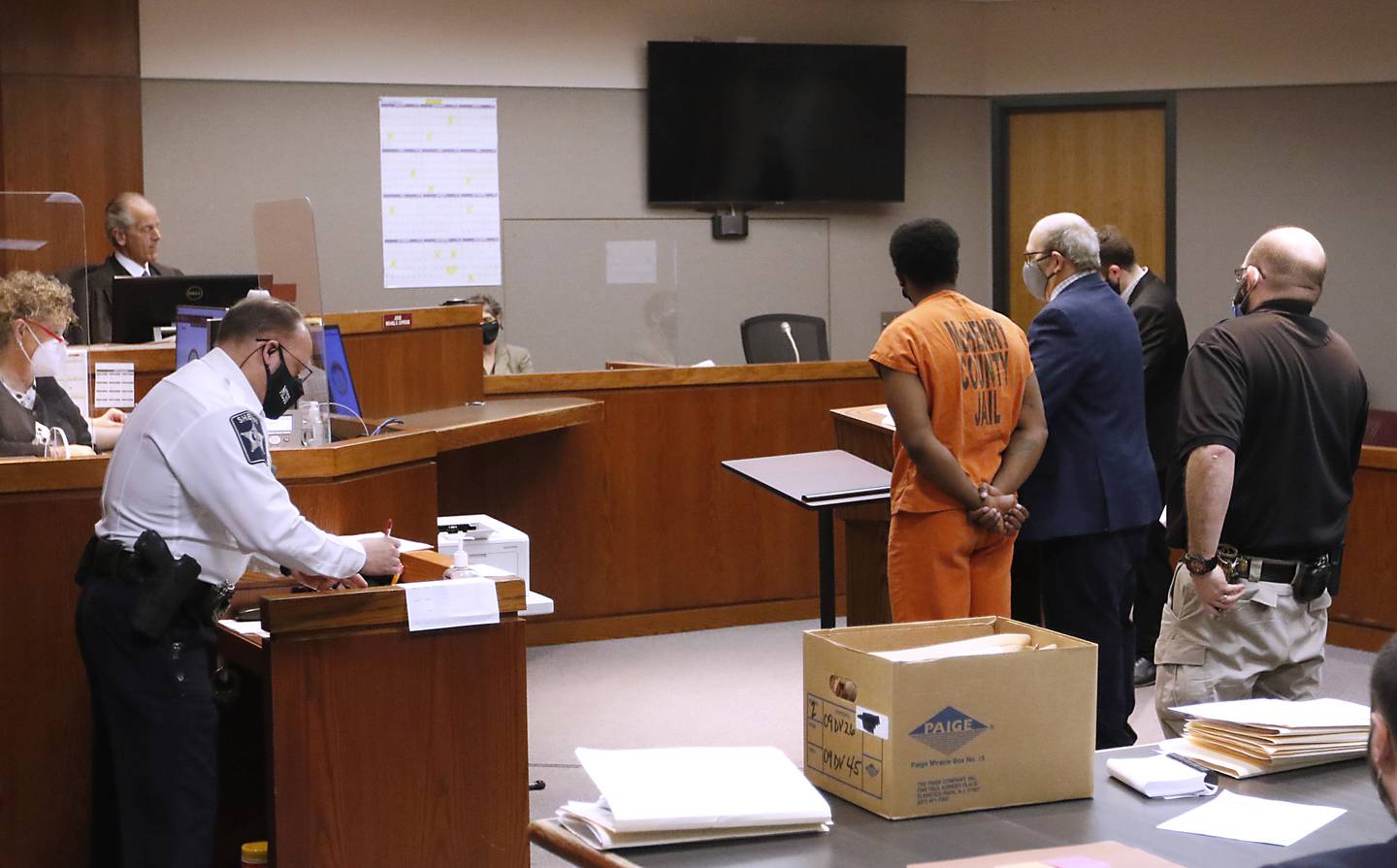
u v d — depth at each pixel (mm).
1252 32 8641
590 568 5801
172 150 7762
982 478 3375
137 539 2785
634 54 8633
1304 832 1754
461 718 2963
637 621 5883
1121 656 3697
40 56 7457
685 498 5922
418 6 8156
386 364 4934
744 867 1668
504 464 5645
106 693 2775
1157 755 2029
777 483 3814
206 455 2783
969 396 3330
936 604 3373
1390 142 8406
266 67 7902
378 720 2889
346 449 3408
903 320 3344
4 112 7398
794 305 9078
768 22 8891
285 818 2824
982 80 9258
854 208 9164
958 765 1830
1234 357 2885
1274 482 2889
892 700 1801
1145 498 3664
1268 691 3027
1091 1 8977
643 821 1708
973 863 1643
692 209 8906
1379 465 5332
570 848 1749
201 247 7852
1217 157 8781
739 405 5969
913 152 9195
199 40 7766
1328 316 8617
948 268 3422
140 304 4492
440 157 8266
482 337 5410
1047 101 9102
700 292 8883
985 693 1837
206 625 2857
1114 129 9023
